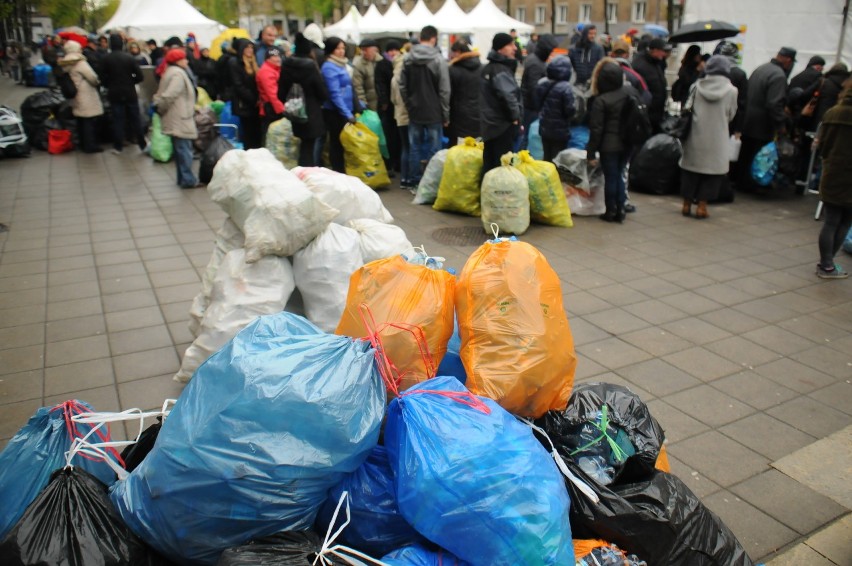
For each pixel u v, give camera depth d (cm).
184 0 1767
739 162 909
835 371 450
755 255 672
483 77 733
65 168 1046
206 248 673
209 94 1402
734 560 244
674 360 461
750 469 349
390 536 217
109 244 688
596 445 266
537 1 4125
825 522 312
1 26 3784
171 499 201
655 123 927
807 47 962
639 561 227
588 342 485
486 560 196
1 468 238
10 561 190
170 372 431
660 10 3625
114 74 1112
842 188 573
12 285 579
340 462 208
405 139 912
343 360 222
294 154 941
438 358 278
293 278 402
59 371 433
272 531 205
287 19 3922
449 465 200
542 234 727
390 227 428
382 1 4700
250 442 199
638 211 822
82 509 202
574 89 877
